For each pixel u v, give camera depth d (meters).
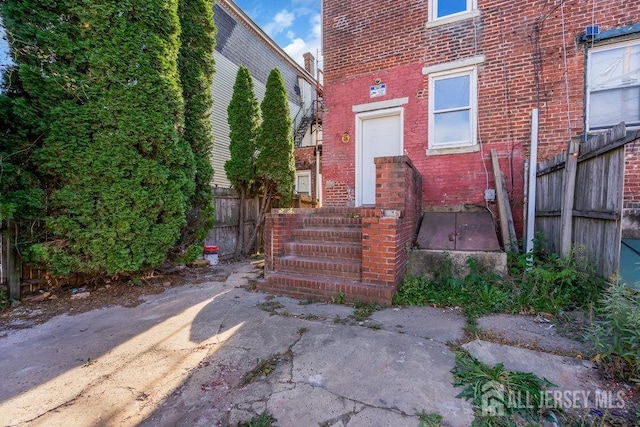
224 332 2.91
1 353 2.58
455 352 2.34
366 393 1.90
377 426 1.62
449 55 5.64
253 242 8.38
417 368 2.15
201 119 6.26
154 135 4.55
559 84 4.90
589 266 3.43
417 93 5.94
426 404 1.78
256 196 8.82
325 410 1.77
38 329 3.10
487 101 5.39
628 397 1.79
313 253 4.39
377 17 6.29
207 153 6.38
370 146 6.58
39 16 3.81
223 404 1.87
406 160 3.91
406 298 3.55
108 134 4.21
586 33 4.64
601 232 3.26
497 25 5.28
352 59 6.57
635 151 4.39
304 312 3.36
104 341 2.78
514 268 4.04
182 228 5.65
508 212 4.91
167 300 4.00
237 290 4.39
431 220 5.30
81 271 4.19
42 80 3.85
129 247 4.44
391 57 6.17
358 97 6.53
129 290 4.47
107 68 4.17
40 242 4.01
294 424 1.67
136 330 3.02
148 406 1.87
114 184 4.25
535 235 4.46
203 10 6.34
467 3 5.50
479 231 4.77
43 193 3.90
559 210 4.14
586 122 4.75
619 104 4.59
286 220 4.67
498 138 5.33
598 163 3.32
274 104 8.27
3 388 2.08
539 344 2.45
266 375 2.16
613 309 2.20
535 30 5.03
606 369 2.02
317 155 10.41
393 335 2.67
